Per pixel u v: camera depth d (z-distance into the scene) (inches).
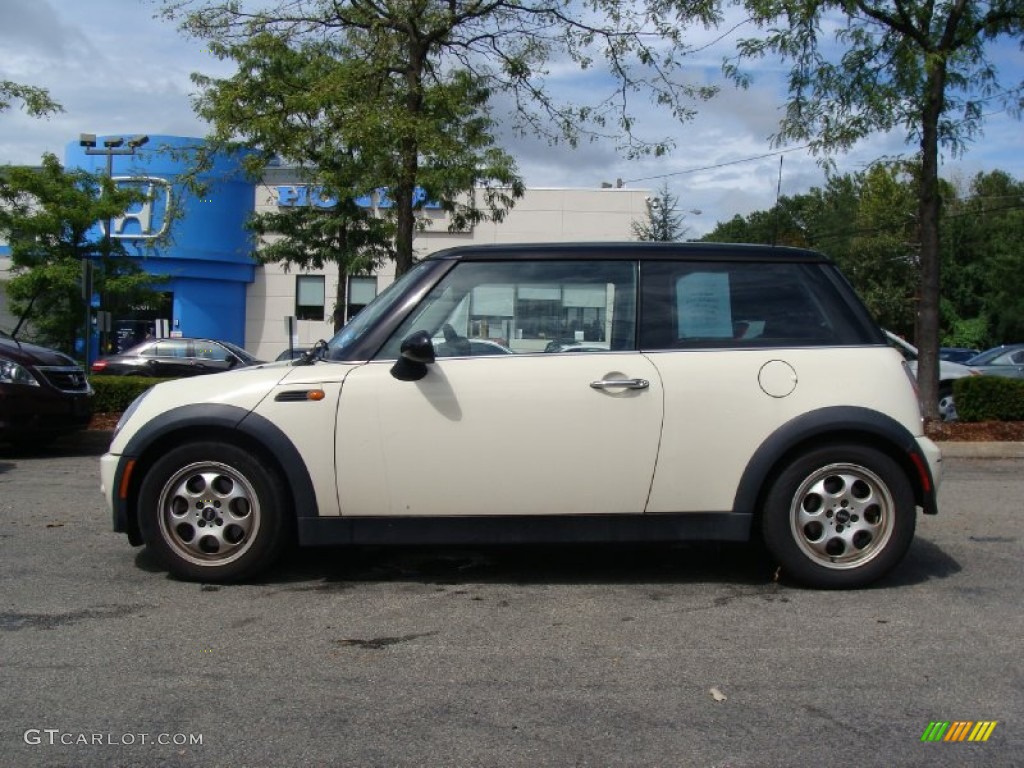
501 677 149.3
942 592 196.1
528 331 195.2
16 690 142.9
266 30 494.9
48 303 727.7
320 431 188.5
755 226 2199.8
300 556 222.8
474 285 196.9
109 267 733.9
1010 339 1919.3
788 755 123.5
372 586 199.8
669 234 1066.1
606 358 191.2
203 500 194.7
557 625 174.7
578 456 188.1
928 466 193.0
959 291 2071.9
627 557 225.8
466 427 187.5
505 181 533.0
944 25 462.0
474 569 214.4
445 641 165.6
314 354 204.4
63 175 713.0
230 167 1063.6
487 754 123.4
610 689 144.7
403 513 189.6
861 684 146.8
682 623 175.8
